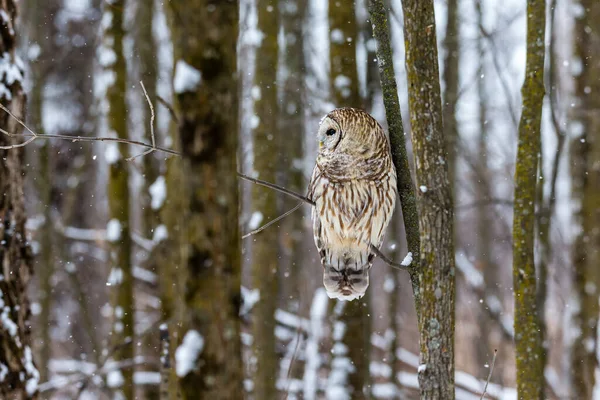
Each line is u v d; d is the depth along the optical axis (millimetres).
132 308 11164
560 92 13000
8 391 6176
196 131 4879
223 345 4910
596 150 10578
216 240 4906
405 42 5164
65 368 14508
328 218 7355
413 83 5125
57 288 18438
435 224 5113
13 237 6352
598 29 10648
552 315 18906
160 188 10945
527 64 5754
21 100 6543
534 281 5797
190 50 4883
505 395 13977
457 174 15492
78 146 18031
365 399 10086
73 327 18250
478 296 14586
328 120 7078
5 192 6305
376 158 6961
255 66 11141
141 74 12641
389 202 7188
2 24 6387
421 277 5199
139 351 12867
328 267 7863
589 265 10641
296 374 13266
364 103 10438
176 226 10250
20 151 6504
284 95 13852
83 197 19125
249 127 13320
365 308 10680
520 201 5797
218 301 4910
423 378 5176
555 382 13531
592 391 10672
